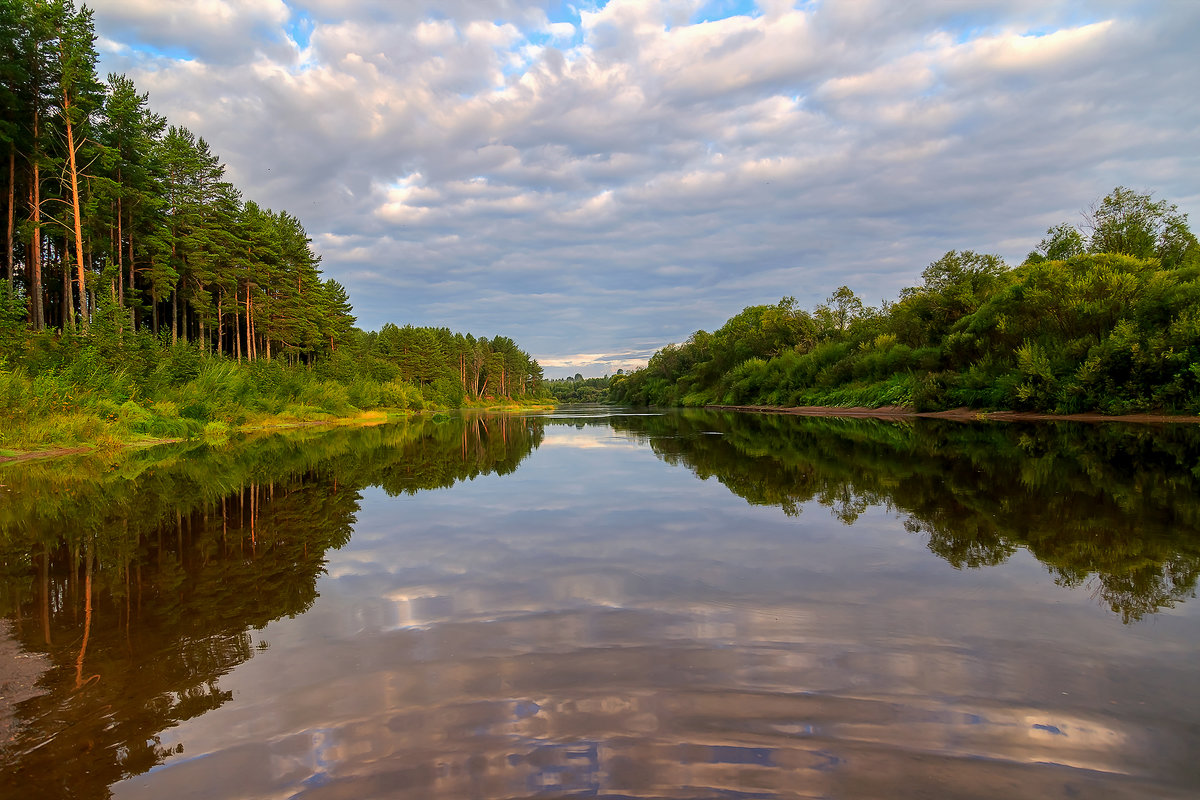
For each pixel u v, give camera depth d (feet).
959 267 131.03
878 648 11.35
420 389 281.54
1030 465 36.91
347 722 9.09
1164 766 7.63
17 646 12.40
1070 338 90.43
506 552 19.17
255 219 155.22
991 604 13.64
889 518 23.13
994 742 8.19
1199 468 33.96
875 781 7.38
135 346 84.99
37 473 41.70
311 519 25.30
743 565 17.17
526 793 7.27
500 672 10.60
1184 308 75.05
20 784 7.81
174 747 8.57
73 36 87.15
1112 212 115.03
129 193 104.58
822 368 173.17
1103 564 16.52
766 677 10.20
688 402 266.36
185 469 43.88
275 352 199.21
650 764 7.79
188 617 13.93
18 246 110.83
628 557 18.25
